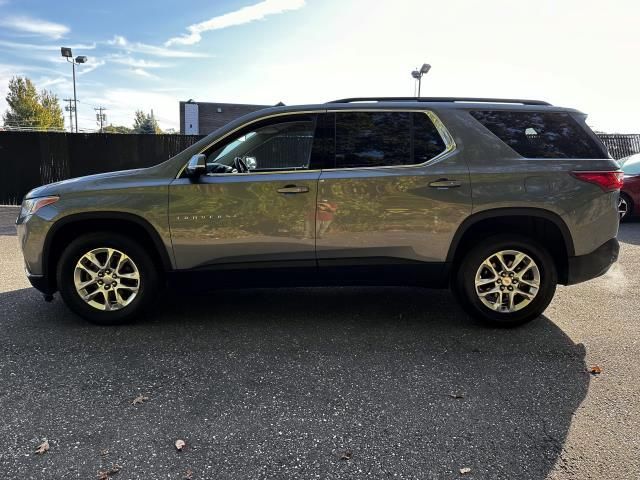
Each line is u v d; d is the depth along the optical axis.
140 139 14.22
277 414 2.87
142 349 3.79
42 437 2.63
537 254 4.13
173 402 3.00
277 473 2.36
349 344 3.91
